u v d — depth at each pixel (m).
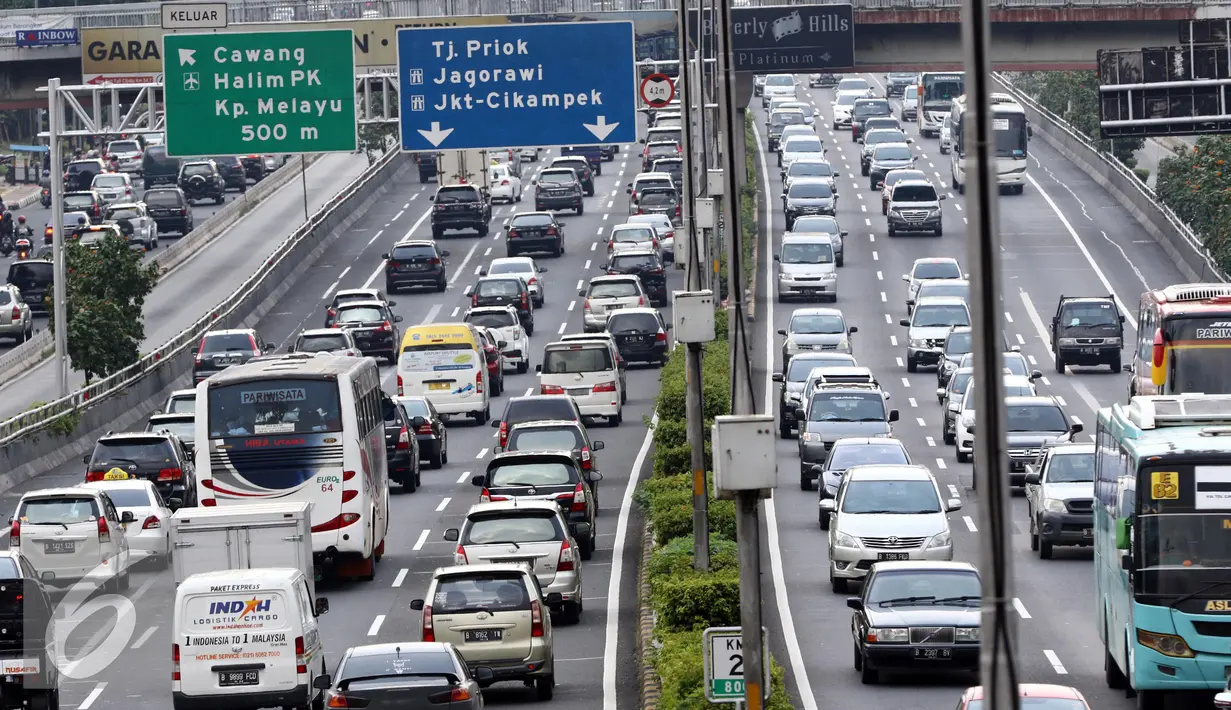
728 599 69.94
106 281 167.00
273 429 94.81
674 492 97.38
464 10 152.88
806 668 73.81
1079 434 135.75
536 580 71.75
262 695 64.75
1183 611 61.00
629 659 76.81
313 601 69.62
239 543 82.50
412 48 113.31
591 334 150.88
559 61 113.44
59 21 192.00
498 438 132.25
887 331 185.00
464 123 113.56
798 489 122.00
